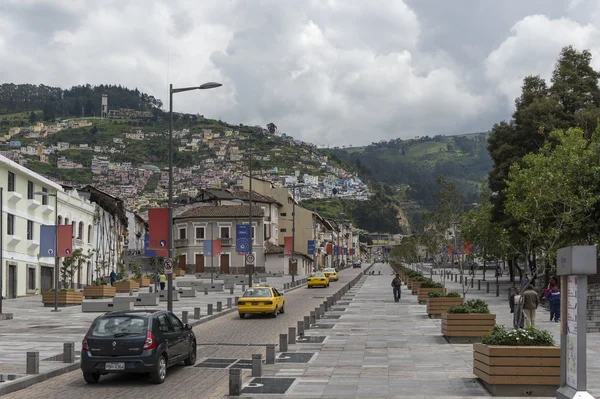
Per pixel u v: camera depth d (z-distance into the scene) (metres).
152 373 16.08
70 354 18.86
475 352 15.08
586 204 31.80
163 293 47.16
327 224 148.38
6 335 25.98
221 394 14.79
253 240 98.69
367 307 41.31
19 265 52.41
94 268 71.56
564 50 49.88
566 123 46.59
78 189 74.88
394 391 14.33
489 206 56.91
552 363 13.57
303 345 22.77
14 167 50.34
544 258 26.48
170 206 29.56
